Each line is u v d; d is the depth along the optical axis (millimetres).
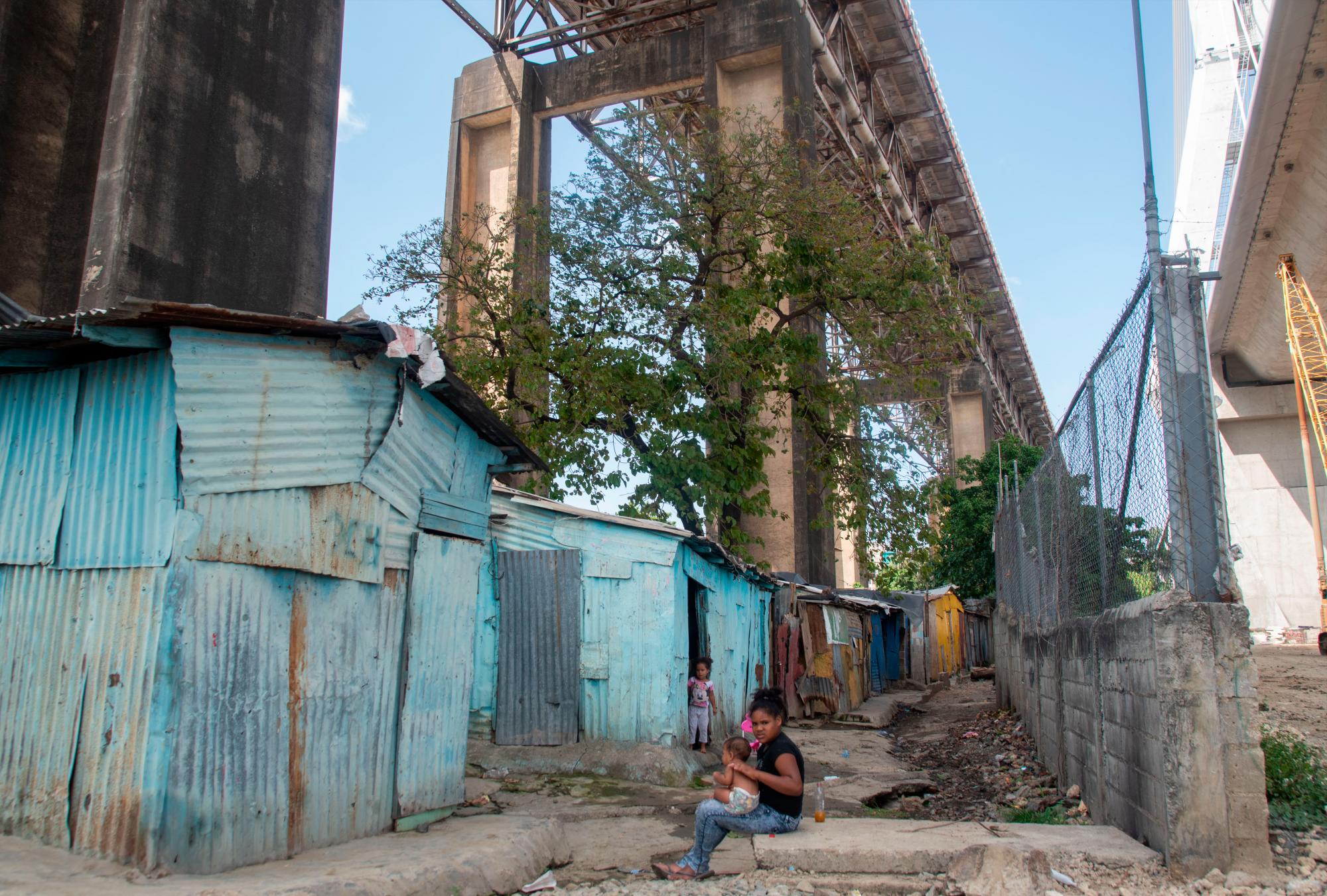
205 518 4734
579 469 16188
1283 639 43031
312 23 12617
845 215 17906
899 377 19141
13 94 10742
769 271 17859
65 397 5129
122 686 4543
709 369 16547
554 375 16891
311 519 5402
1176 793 4875
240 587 4902
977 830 5676
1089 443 7570
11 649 4961
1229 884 4641
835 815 8094
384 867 4828
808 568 21516
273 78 11930
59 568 4910
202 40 10969
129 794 4398
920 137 35281
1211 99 49188
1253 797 4777
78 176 11148
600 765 9352
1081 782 7445
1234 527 48188
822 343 20016
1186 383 5371
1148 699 5316
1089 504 7559
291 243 11977
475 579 7102
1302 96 23812
